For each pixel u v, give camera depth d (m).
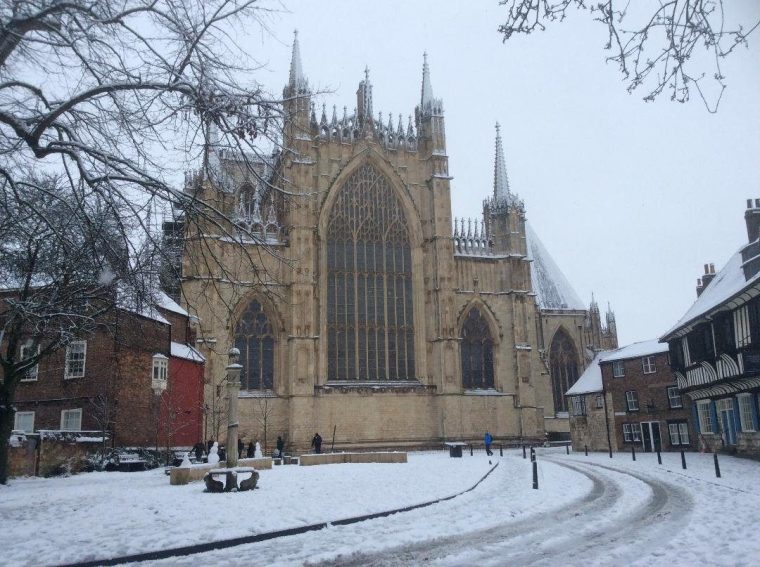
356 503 20.88
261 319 67.94
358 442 68.06
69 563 12.53
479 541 15.16
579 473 35.62
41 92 14.71
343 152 74.31
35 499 23.11
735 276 46.88
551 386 91.06
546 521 18.20
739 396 45.12
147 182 15.11
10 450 34.38
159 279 17.86
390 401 70.12
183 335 55.66
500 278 77.88
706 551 13.38
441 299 72.56
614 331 104.62
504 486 28.14
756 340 38.94
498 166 81.44
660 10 10.45
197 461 46.12
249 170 15.95
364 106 76.88
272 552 13.91
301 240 68.69
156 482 30.97
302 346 66.81
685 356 53.94
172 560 13.21
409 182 76.31
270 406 66.25
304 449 64.75
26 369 30.16
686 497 23.28
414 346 73.12
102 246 16.47
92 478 34.41
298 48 72.94
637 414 62.84
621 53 11.10
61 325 27.83
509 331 76.69
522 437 73.44
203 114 14.62
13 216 16.86
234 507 20.06
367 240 73.88
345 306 71.50
